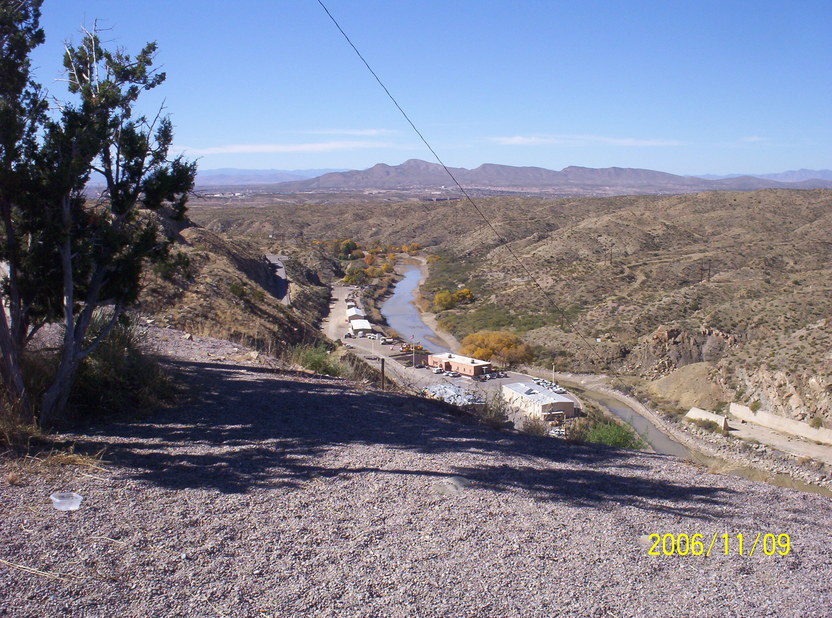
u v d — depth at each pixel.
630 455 7.73
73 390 6.98
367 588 3.48
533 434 8.89
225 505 4.50
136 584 3.32
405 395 10.49
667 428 35.41
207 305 23.50
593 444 8.38
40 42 7.06
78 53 6.95
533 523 4.70
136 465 5.26
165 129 7.33
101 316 8.95
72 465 5.09
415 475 5.65
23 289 6.72
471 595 3.49
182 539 3.89
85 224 6.91
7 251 6.48
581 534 4.57
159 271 7.62
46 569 3.39
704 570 4.14
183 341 13.20
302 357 13.11
